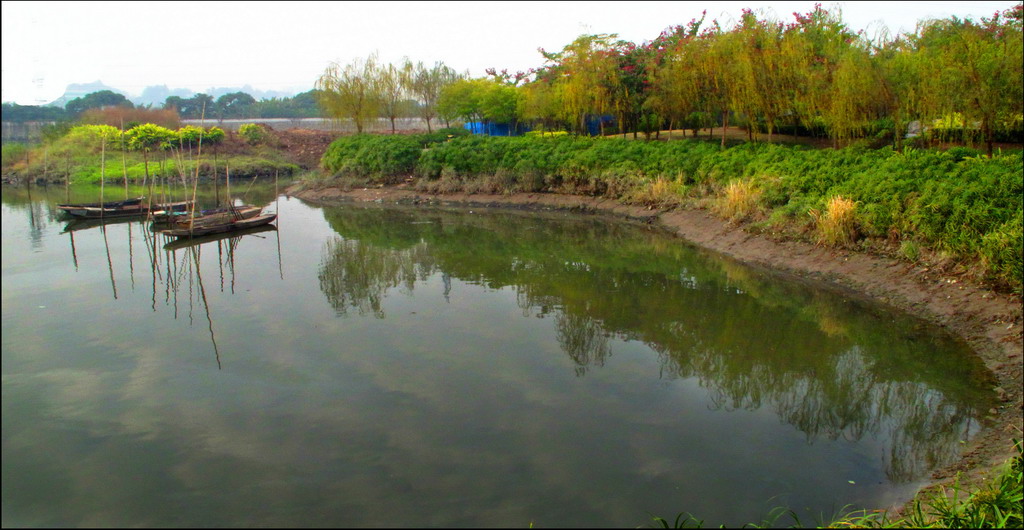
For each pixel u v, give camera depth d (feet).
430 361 30.14
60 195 96.32
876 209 41.63
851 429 23.48
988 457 20.71
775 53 65.31
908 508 18.26
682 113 82.33
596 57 85.10
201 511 19.24
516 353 31.09
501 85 126.31
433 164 89.10
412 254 55.11
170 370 29.50
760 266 46.11
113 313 38.06
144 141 118.52
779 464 21.09
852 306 36.63
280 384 27.81
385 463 21.54
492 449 22.22
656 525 17.99
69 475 21.17
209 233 62.59
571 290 42.47
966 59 51.55
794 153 59.00
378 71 121.29
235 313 37.91
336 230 67.31
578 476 20.51
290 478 20.81
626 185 70.90
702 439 22.75
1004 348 28.37
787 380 27.86
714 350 31.37
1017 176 36.63
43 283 45.03
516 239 60.95
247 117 233.35
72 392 27.30
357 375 28.63
